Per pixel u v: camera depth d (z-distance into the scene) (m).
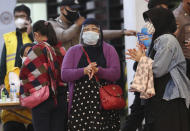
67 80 11.55
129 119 13.16
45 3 29.59
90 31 11.53
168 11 11.07
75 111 11.52
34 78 11.46
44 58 11.55
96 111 11.41
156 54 10.65
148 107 10.98
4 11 17.45
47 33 11.92
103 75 11.50
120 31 14.32
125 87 19.72
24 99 11.41
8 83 13.55
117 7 26.34
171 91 10.61
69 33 13.30
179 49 10.82
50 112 11.66
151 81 10.65
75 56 11.80
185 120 10.82
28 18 14.84
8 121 13.92
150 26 11.13
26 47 12.77
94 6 26.72
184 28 12.62
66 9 13.65
